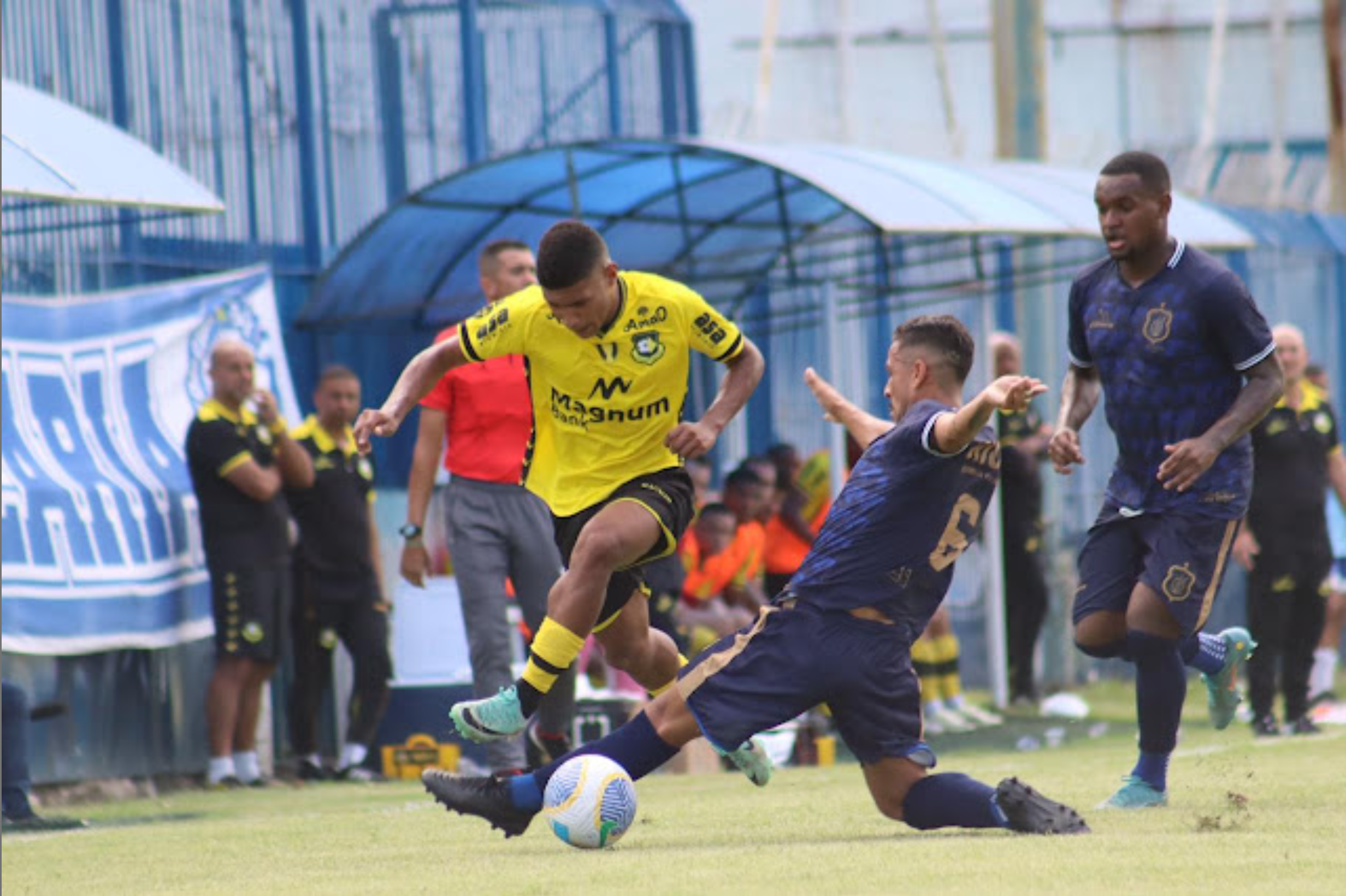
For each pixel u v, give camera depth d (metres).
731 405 19.77
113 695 34.19
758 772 18.67
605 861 16.67
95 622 32.59
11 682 27.83
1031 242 44.47
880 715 17.22
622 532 18.91
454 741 37.56
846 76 59.53
